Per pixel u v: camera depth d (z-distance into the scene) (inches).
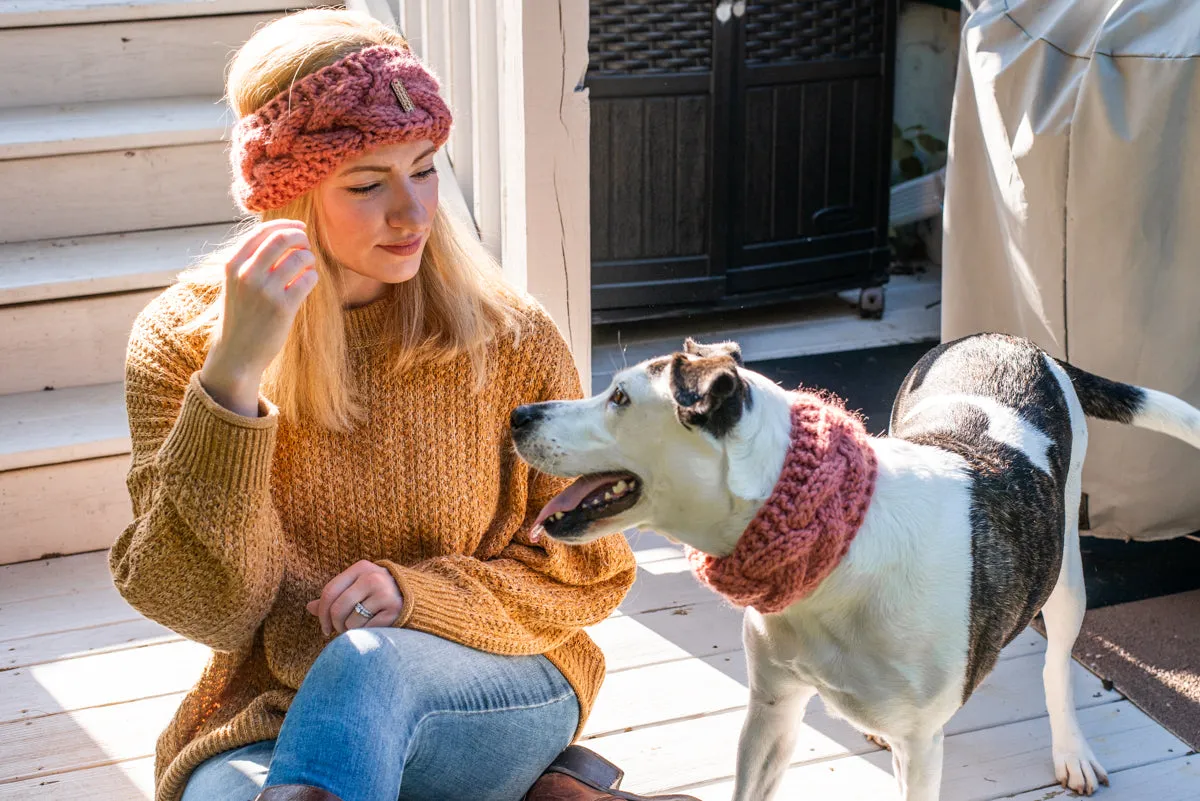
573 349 110.2
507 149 107.2
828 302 186.9
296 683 61.9
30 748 90.1
